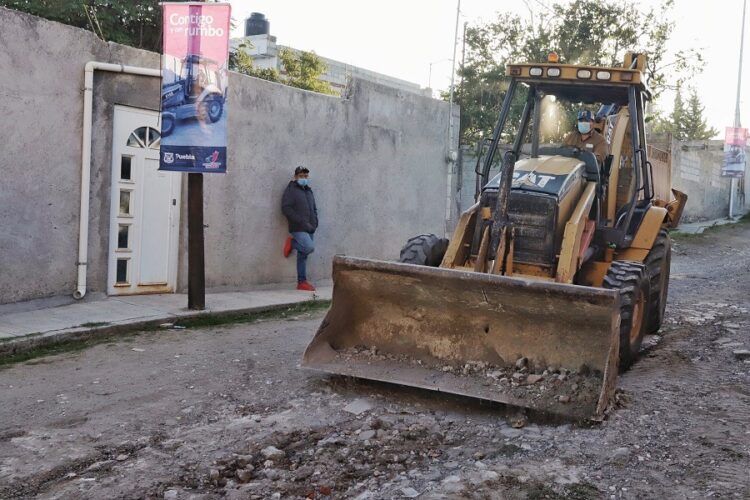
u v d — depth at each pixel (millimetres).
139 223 9156
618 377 6316
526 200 6508
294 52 26578
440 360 5875
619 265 6758
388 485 4125
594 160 7113
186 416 5176
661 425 5039
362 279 6004
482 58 26453
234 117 10164
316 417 5191
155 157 9281
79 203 8383
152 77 9055
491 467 4375
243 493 3996
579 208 6598
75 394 5605
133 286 9156
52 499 3877
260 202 10734
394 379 5605
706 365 6637
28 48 7746
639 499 3971
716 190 31516
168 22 8086
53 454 4453
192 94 8141
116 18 13180
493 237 6324
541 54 25547
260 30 30922
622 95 7492
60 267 8258
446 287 5715
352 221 12734
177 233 9648
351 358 6004
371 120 12961
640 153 7508
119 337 7516
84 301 8531
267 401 5531
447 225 15625
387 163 13484
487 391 5344
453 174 16672
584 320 5406
